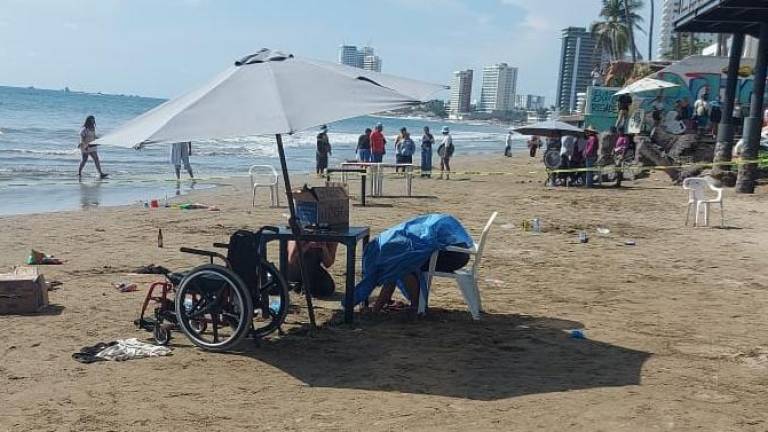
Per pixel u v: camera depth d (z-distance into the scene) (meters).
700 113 28.00
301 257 6.97
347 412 4.98
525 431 4.68
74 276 9.10
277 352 6.33
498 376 5.77
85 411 4.93
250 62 6.55
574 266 10.49
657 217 16.33
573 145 23.89
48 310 7.49
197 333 6.39
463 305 8.10
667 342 6.79
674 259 11.21
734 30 21.66
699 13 20.19
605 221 15.53
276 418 4.86
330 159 36.75
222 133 5.57
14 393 5.26
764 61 19.89
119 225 13.45
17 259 10.09
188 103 6.04
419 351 6.39
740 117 27.95
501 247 11.98
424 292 7.47
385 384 5.55
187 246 11.30
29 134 43.09
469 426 4.75
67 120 66.12
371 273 7.37
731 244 12.73
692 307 8.19
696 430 4.72
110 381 5.53
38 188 20.06
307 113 5.68
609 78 41.59
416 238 7.36
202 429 4.66
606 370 5.95
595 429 4.71
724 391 5.49
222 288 6.23
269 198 18.89
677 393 5.42
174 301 6.57
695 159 25.62
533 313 7.77
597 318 7.61
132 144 5.66
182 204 16.81
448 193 21.17
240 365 5.97
